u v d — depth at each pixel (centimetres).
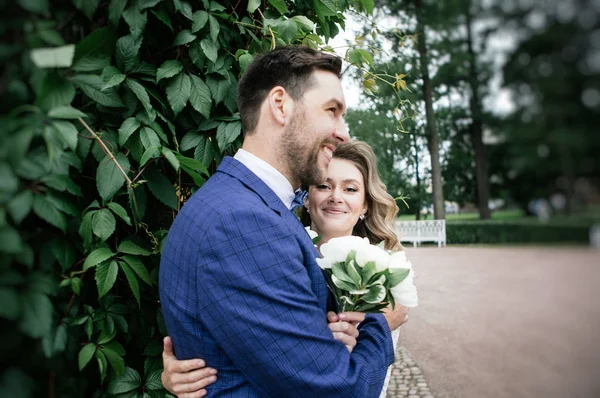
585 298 602
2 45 77
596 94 230
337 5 184
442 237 1498
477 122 1279
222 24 145
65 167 94
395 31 227
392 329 131
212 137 145
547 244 846
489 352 430
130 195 112
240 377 100
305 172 117
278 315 94
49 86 82
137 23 109
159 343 129
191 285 99
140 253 115
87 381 110
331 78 118
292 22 146
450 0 638
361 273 109
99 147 108
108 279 105
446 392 353
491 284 745
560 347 417
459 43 677
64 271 97
